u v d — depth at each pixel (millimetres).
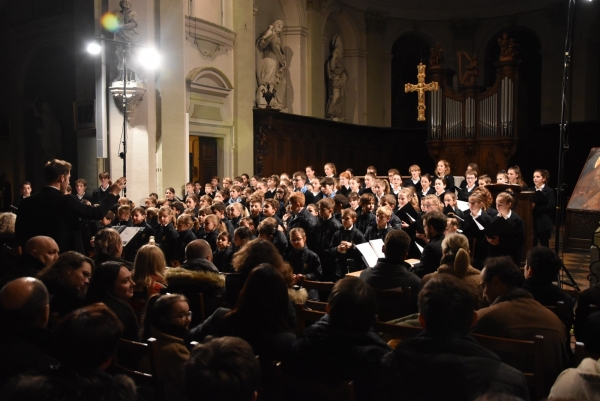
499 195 5910
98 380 1677
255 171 13977
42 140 14125
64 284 3420
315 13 16562
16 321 2434
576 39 17359
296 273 5367
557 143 15867
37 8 14117
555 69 18016
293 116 14820
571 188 15766
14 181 14992
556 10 17844
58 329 1825
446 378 1979
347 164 17625
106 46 10852
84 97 11672
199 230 7215
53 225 4664
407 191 6922
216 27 12781
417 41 20016
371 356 2297
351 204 7375
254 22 14828
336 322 2381
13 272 3795
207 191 11031
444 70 16062
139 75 10961
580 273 8016
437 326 2109
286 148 14836
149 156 11180
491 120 15398
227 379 1464
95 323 1828
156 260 4020
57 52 13898
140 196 11070
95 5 10875
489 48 19531
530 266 3535
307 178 10562
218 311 2838
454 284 2184
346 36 18594
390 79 19578
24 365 2295
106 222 7641
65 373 1752
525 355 2670
